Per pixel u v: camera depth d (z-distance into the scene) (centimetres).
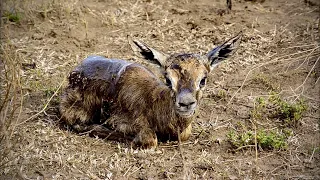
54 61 1764
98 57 1491
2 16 2005
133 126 1345
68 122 1434
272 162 1309
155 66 1304
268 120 1484
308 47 1836
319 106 1545
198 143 1377
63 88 1579
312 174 1263
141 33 1953
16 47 1827
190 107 1200
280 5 2161
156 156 1312
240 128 1449
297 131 1435
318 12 2084
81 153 1323
